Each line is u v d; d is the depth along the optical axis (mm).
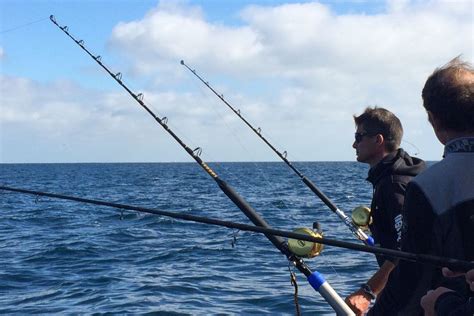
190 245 12930
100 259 11555
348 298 3395
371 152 3758
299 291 8297
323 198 4867
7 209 23281
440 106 2305
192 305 7820
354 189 31453
